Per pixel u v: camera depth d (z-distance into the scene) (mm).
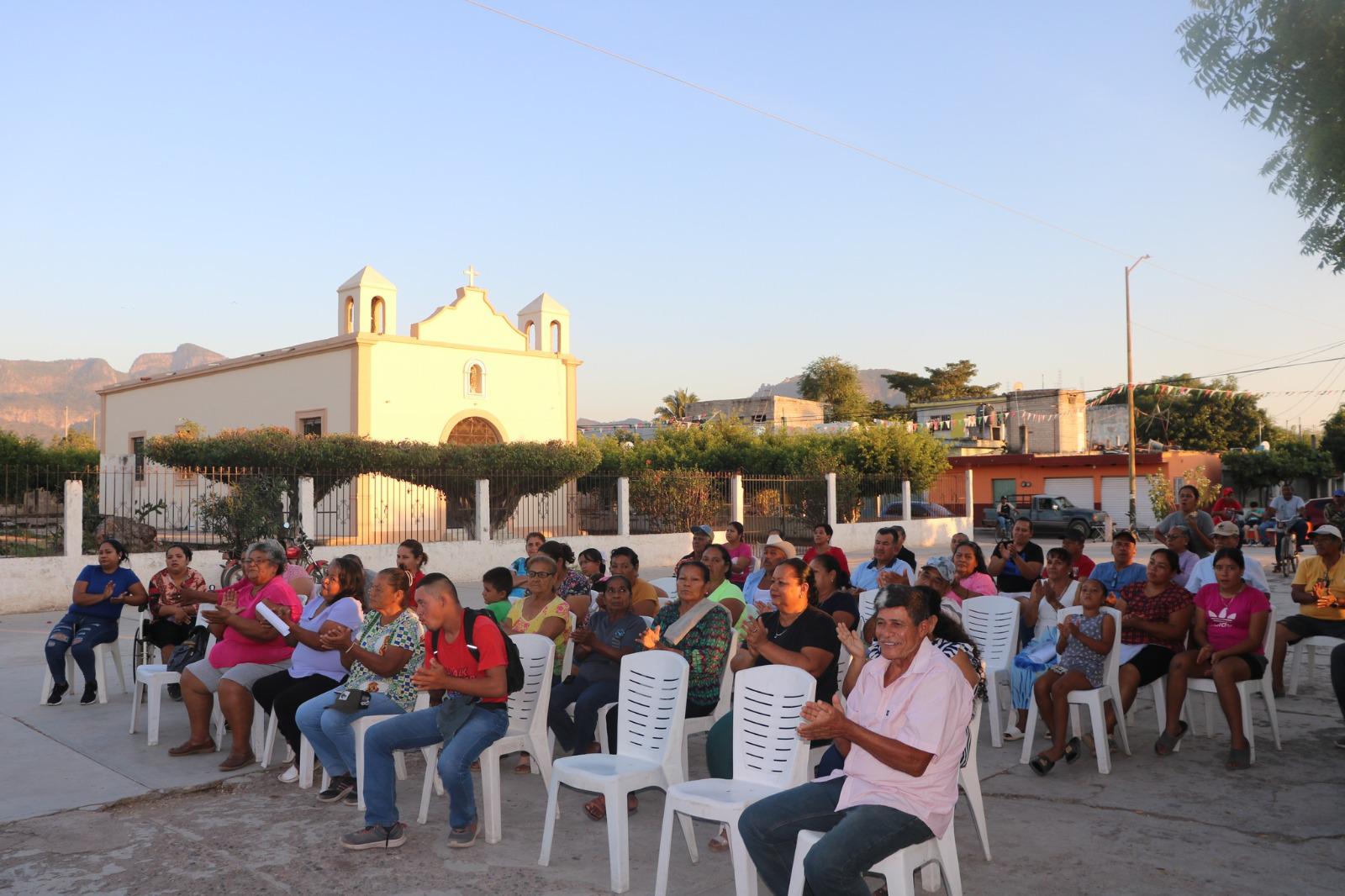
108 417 34125
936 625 4812
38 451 32656
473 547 19438
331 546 18078
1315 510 27469
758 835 3947
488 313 27625
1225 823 5234
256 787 6012
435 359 26188
